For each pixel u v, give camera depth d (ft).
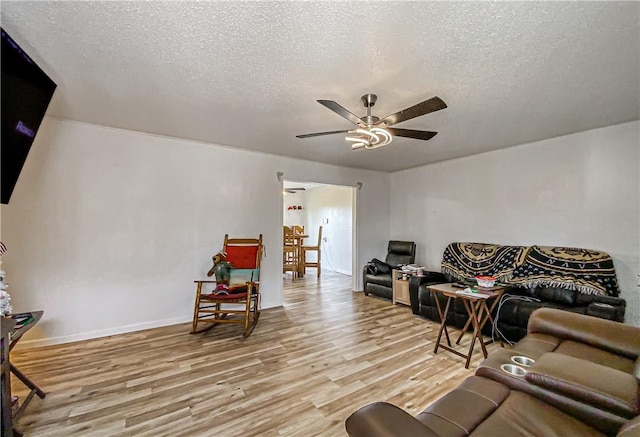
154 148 11.28
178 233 11.78
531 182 12.03
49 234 9.55
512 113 8.87
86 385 7.20
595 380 4.14
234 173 13.03
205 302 10.91
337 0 4.35
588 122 9.68
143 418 6.01
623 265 9.77
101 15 4.75
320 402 6.57
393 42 5.42
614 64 6.13
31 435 5.50
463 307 10.82
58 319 9.67
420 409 6.34
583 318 6.58
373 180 18.01
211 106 8.48
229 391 6.98
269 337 10.36
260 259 12.46
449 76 6.67
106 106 8.59
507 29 5.04
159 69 6.46
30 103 5.62
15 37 5.32
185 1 4.41
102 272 10.36
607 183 10.10
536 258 10.95
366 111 8.58
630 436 2.62
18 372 6.26
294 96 7.75
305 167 15.25
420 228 16.83
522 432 3.76
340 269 24.43
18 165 5.59
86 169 10.10
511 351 5.93
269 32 5.15
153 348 9.36
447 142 12.00
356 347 9.53
